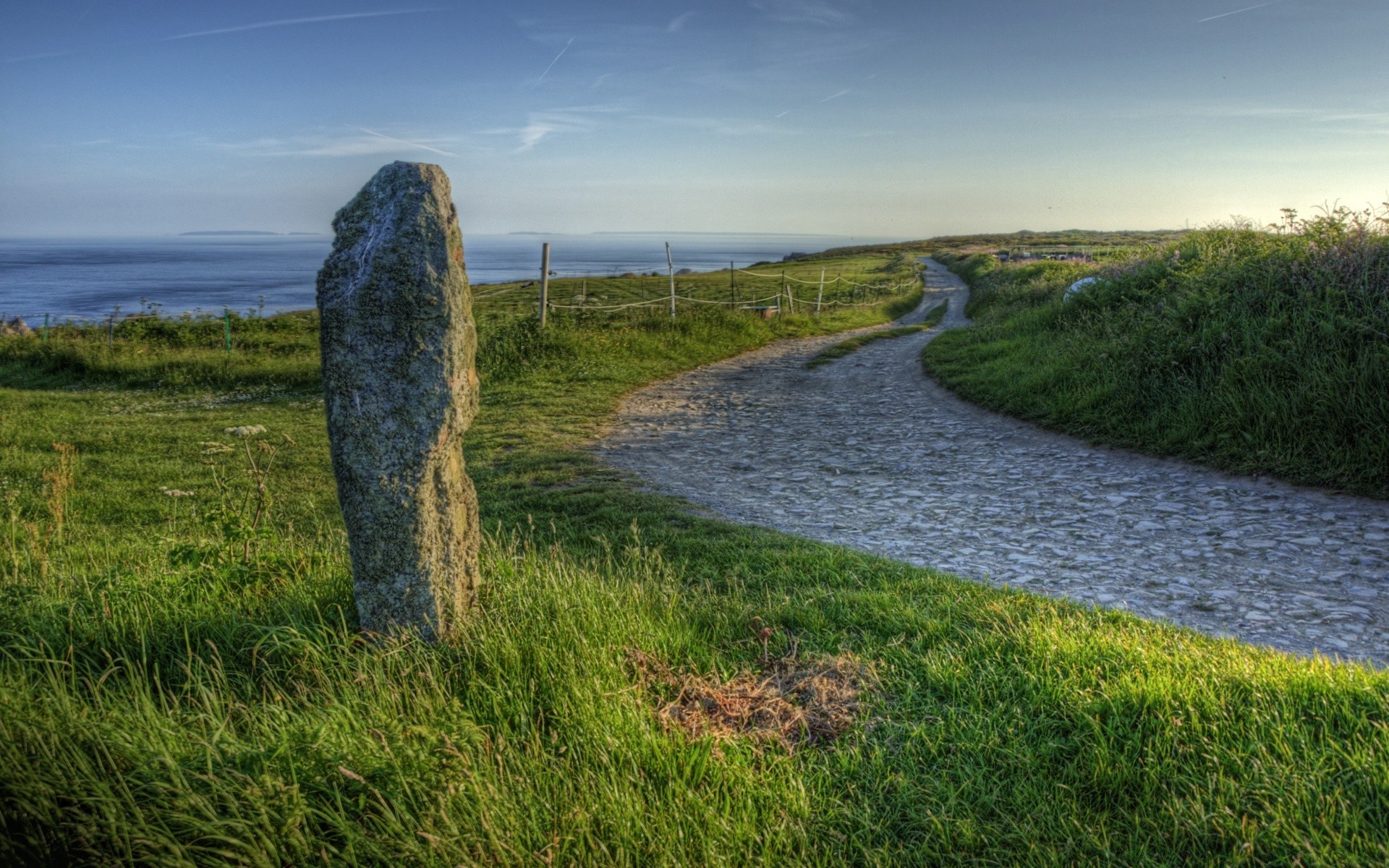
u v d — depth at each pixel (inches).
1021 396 492.1
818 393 602.5
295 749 111.0
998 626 171.9
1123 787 116.2
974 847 109.2
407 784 107.5
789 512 316.5
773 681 154.5
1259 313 403.2
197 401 637.9
